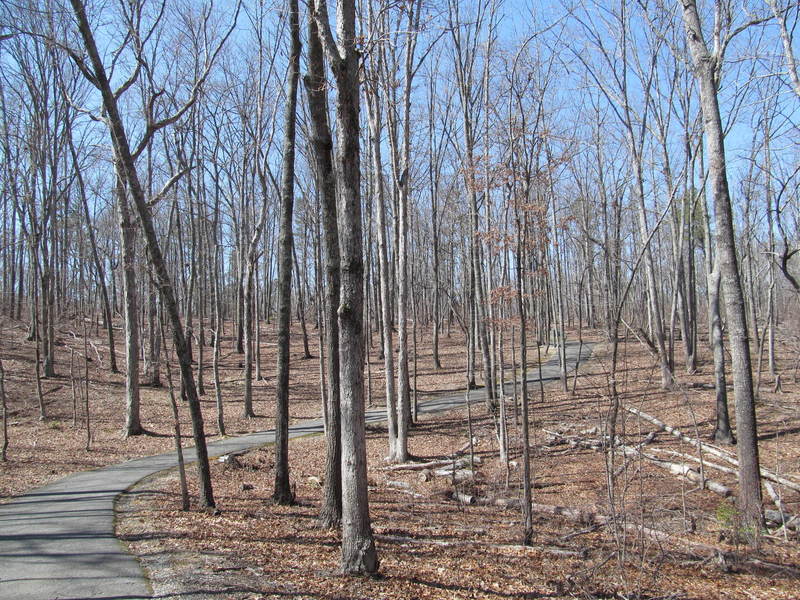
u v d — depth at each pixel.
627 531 8.34
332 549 7.35
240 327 33.06
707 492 10.30
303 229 36.88
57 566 6.57
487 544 8.02
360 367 6.39
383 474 13.51
